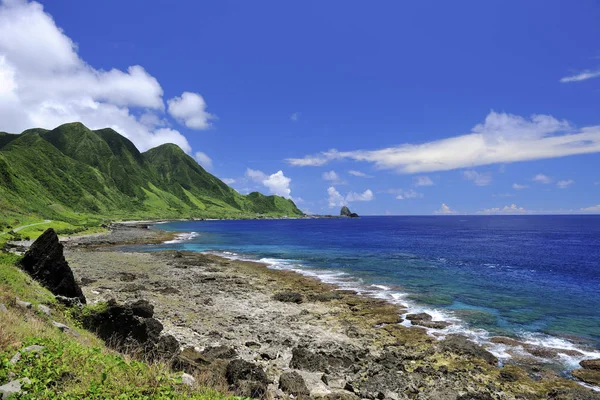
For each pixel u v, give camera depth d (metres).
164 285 39.19
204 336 22.88
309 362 18.95
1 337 9.45
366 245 89.56
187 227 185.25
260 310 31.08
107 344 14.57
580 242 100.25
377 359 20.77
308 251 76.06
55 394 7.51
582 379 18.77
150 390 8.43
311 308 32.19
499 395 16.98
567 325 27.30
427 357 21.45
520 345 23.39
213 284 41.31
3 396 6.99
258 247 84.44
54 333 11.84
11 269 18.58
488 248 82.44
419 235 130.75
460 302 34.06
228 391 12.07
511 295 36.72
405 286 41.09
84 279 38.41
